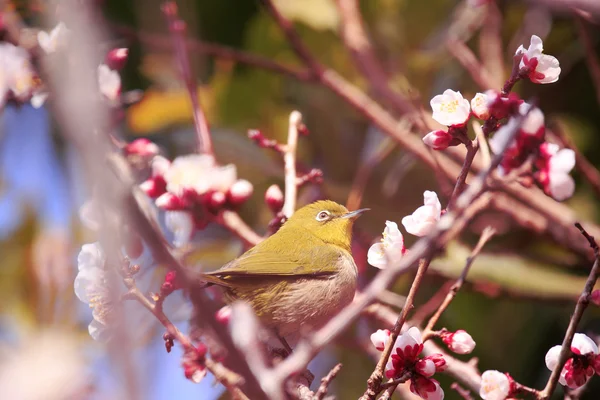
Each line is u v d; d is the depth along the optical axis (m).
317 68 11.88
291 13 13.79
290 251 10.15
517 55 6.51
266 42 13.80
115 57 7.82
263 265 9.79
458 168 11.66
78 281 5.73
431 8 13.72
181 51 10.16
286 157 10.14
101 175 3.36
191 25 13.67
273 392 4.44
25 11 7.98
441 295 10.83
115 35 12.16
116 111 7.61
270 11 11.89
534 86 13.09
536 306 12.14
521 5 13.36
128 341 3.24
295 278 9.99
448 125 6.46
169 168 8.78
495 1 12.59
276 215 9.82
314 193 13.27
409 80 13.44
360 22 13.09
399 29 13.80
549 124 11.12
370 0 13.86
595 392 11.27
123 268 5.68
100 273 5.73
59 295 10.09
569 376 6.57
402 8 13.82
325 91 13.57
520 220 11.02
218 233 12.90
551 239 11.44
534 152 6.46
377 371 6.09
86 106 3.22
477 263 10.80
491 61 12.73
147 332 4.75
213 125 13.38
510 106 6.43
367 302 4.68
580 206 12.70
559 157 6.40
